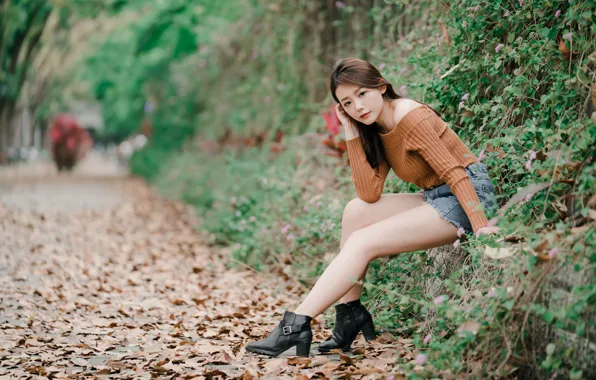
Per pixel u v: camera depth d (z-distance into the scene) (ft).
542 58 11.47
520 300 9.04
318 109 25.50
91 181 75.05
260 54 34.12
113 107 92.89
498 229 9.86
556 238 8.90
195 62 51.01
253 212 22.43
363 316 11.68
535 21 11.91
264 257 19.90
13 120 106.52
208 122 48.67
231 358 11.16
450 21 14.17
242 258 20.42
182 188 43.27
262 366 10.88
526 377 9.34
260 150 31.81
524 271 9.12
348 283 10.87
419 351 10.61
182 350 11.98
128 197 50.08
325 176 20.43
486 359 9.27
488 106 12.27
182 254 23.52
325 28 27.27
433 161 10.57
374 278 13.19
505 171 11.92
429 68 14.60
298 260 17.61
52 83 111.86
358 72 10.78
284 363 10.80
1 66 66.80
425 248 11.02
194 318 14.49
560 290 8.82
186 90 57.26
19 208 38.17
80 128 95.96
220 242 25.23
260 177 23.24
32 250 23.61
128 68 69.72
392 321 12.31
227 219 23.86
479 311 9.15
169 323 14.14
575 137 9.37
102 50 70.85
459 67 13.50
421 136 10.61
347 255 10.90
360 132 11.37
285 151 25.88
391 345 11.68
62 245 25.16
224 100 43.01
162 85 64.95
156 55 60.64
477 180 10.84
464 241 11.09
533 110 11.64
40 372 10.64
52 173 93.35
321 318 13.83
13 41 65.51
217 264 21.20
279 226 19.54
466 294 10.12
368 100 10.80
